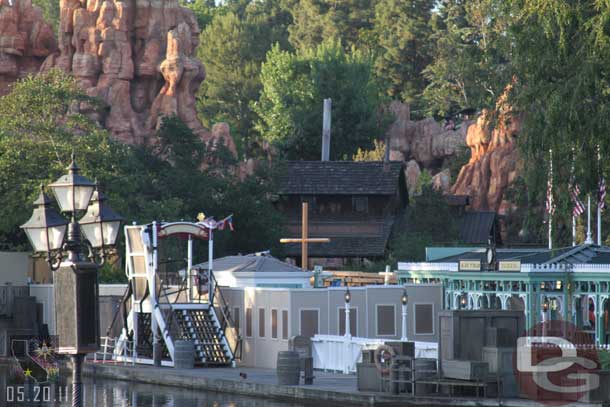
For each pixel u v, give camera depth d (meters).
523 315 122.69
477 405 117.62
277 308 164.25
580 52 128.75
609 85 127.44
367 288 167.62
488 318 122.00
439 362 123.25
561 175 134.50
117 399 138.50
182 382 151.88
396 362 125.25
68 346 78.62
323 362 156.88
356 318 166.38
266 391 137.50
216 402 134.00
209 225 175.38
